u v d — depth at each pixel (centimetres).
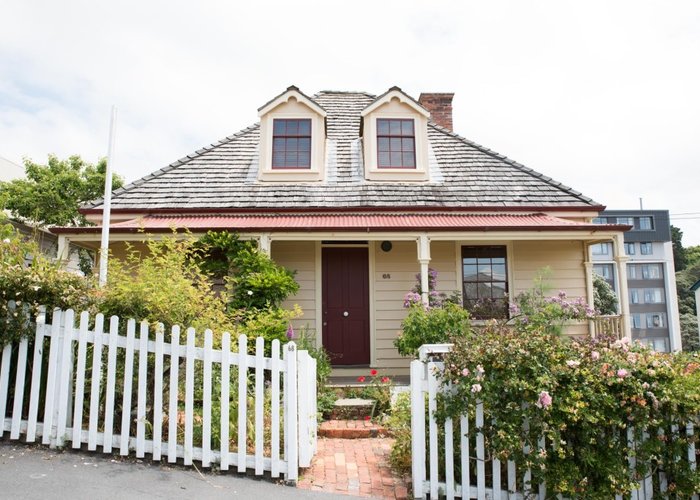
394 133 1238
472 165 1260
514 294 1079
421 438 436
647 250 4669
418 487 427
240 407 450
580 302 957
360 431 634
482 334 482
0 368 478
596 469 404
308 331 1049
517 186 1190
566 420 405
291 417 458
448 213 1104
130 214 1078
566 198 1154
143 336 454
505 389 406
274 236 952
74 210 2144
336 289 1077
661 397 404
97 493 383
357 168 1244
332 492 436
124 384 454
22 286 468
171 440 449
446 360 428
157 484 411
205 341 454
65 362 465
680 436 415
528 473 414
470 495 419
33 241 596
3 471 405
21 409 467
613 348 441
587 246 1097
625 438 414
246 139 1335
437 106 1549
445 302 952
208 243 917
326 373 793
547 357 418
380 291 1076
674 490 409
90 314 491
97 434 455
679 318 4641
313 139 1209
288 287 906
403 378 998
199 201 1109
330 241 1084
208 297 546
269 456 472
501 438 399
